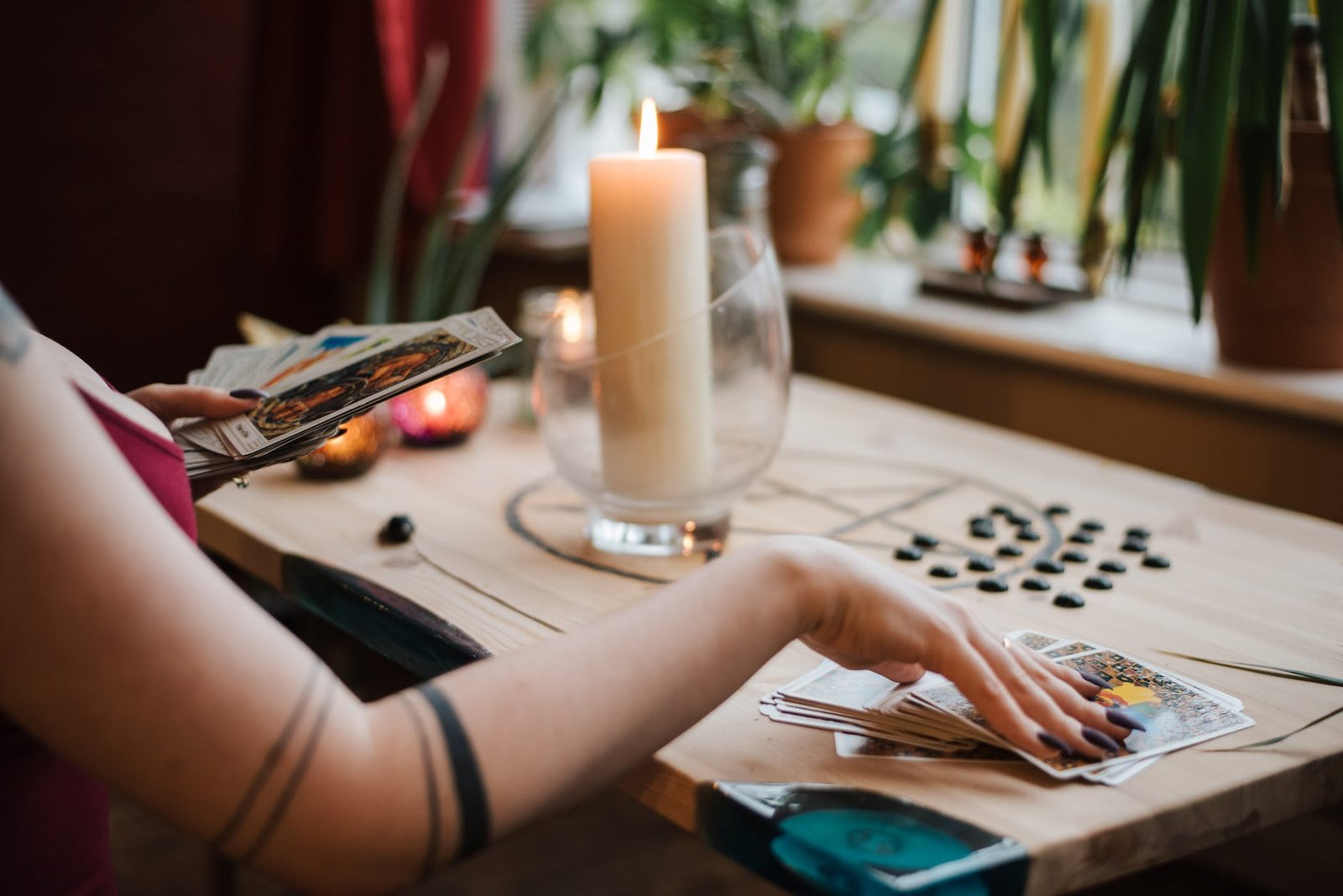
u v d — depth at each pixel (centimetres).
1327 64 112
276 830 45
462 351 80
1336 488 133
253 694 44
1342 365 137
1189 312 170
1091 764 60
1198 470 147
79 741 43
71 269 227
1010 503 101
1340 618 79
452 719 49
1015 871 53
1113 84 182
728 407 88
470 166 234
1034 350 157
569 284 229
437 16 219
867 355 188
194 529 63
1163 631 77
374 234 218
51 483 41
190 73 230
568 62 228
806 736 64
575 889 155
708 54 200
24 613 41
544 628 77
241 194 240
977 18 204
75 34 218
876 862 52
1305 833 140
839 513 99
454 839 47
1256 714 66
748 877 159
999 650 62
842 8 210
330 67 208
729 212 173
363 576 86
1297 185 128
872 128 205
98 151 225
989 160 193
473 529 96
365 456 107
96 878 61
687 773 60
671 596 56
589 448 90
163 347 240
